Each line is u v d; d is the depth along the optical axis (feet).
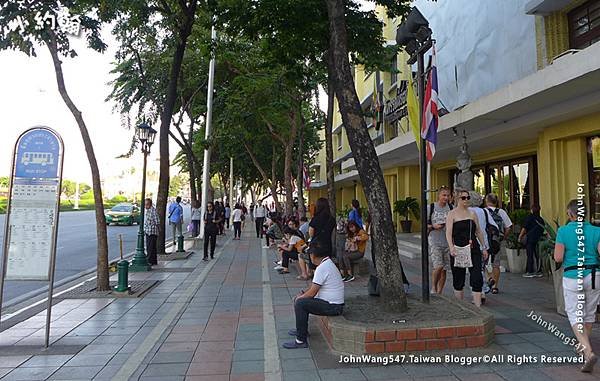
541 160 36.11
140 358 16.92
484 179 53.42
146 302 26.61
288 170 67.36
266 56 32.99
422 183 20.98
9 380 15.01
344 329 16.69
